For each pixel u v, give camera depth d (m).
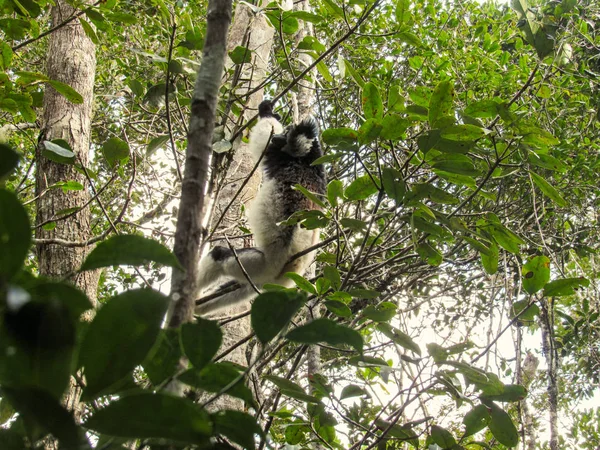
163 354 1.49
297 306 1.41
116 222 3.83
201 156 1.72
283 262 5.35
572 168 7.16
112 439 1.33
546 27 4.48
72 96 3.89
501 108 3.36
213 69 1.89
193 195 1.64
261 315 1.41
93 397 1.11
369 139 3.19
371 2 3.80
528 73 7.30
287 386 2.92
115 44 7.41
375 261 6.30
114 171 3.93
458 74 7.47
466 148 3.03
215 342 1.37
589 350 6.99
